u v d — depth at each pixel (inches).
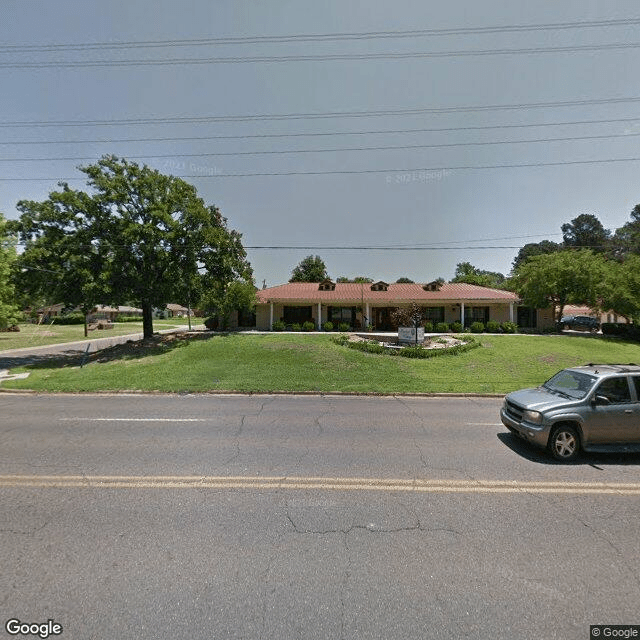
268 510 165.0
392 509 167.2
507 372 633.0
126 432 291.7
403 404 416.8
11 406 395.5
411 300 1220.5
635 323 1123.9
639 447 236.2
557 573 123.7
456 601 110.6
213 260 890.7
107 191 832.3
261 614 105.0
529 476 207.5
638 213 2373.3
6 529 147.9
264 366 647.8
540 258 1213.7
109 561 127.8
